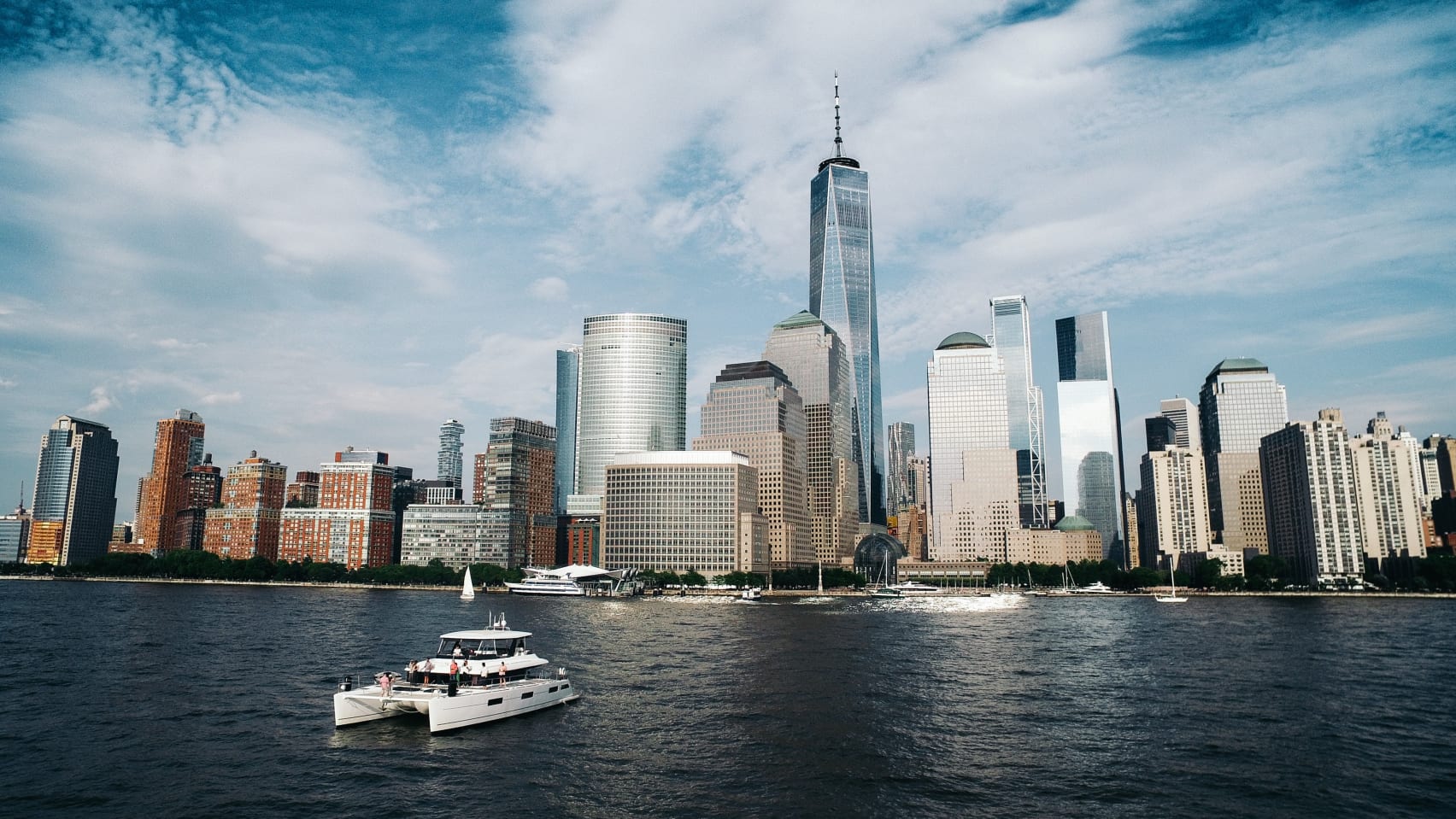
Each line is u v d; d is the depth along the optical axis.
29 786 70.75
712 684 121.88
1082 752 83.06
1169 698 112.62
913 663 148.12
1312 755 82.19
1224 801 68.25
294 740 84.56
